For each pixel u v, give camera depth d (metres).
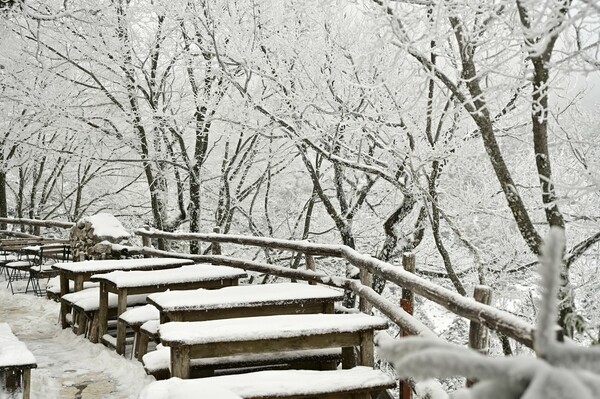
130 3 12.22
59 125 12.46
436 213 8.98
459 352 0.66
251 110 10.23
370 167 9.70
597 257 9.23
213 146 13.21
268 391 4.07
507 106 8.11
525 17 4.55
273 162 13.56
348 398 4.34
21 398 3.99
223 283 7.23
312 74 9.74
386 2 5.12
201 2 10.02
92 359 6.70
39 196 20.77
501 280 10.37
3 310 9.30
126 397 5.50
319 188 11.08
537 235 5.14
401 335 4.69
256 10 10.36
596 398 0.60
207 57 11.13
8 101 12.90
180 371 4.42
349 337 4.81
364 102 9.88
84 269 7.77
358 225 13.09
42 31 11.67
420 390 4.02
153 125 12.59
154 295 5.75
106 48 11.55
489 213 9.44
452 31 5.29
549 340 0.67
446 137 9.13
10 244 11.48
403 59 8.34
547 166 4.88
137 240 16.94
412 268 4.94
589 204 8.70
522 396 0.62
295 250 6.89
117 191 16.92
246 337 4.52
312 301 5.63
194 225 13.41
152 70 12.38
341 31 9.32
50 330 8.10
